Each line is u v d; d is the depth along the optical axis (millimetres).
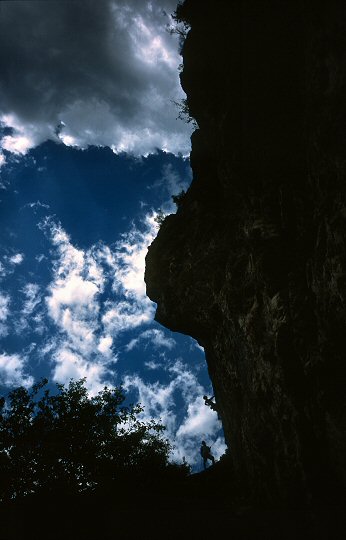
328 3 9055
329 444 9953
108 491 15859
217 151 14414
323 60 9438
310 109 10211
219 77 14336
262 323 12586
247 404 13891
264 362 12227
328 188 9797
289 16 11414
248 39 12234
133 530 11781
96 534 11789
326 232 9883
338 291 9422
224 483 17359
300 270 11547
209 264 16172
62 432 15828
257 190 12922
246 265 13766
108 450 16844
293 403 10773
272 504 11922
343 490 9469
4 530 12547
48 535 12141
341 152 9023
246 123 12602
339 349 9695
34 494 14586
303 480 10266
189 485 17562
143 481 16812
